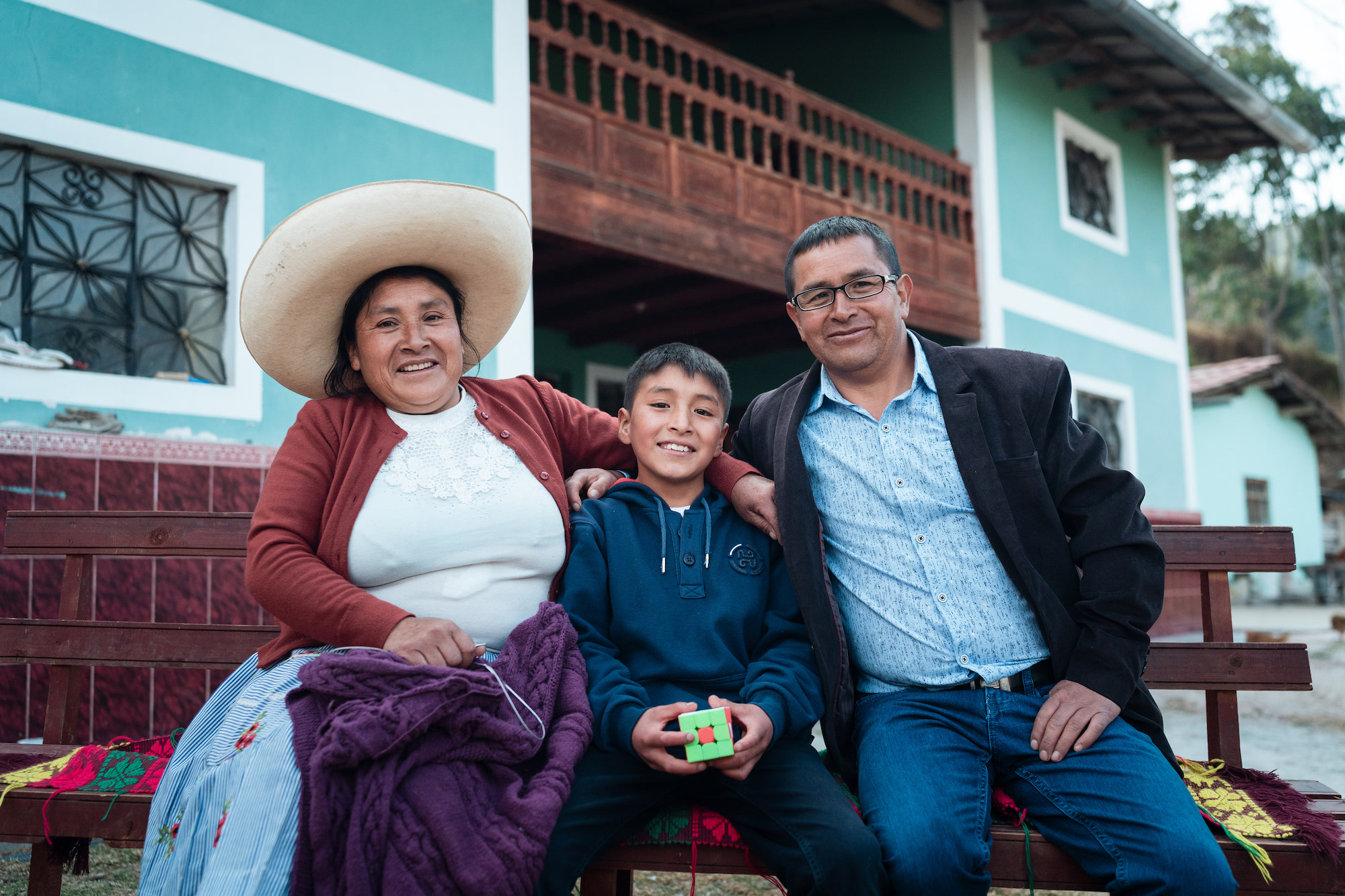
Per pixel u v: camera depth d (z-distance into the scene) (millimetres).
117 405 4215
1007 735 2047
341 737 1641
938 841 1793
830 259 2234
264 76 4852
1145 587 2027
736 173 7371
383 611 1885
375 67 5281
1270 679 2395
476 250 2184
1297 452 19031
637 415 2238
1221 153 12523
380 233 2053
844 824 1778
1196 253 31562
